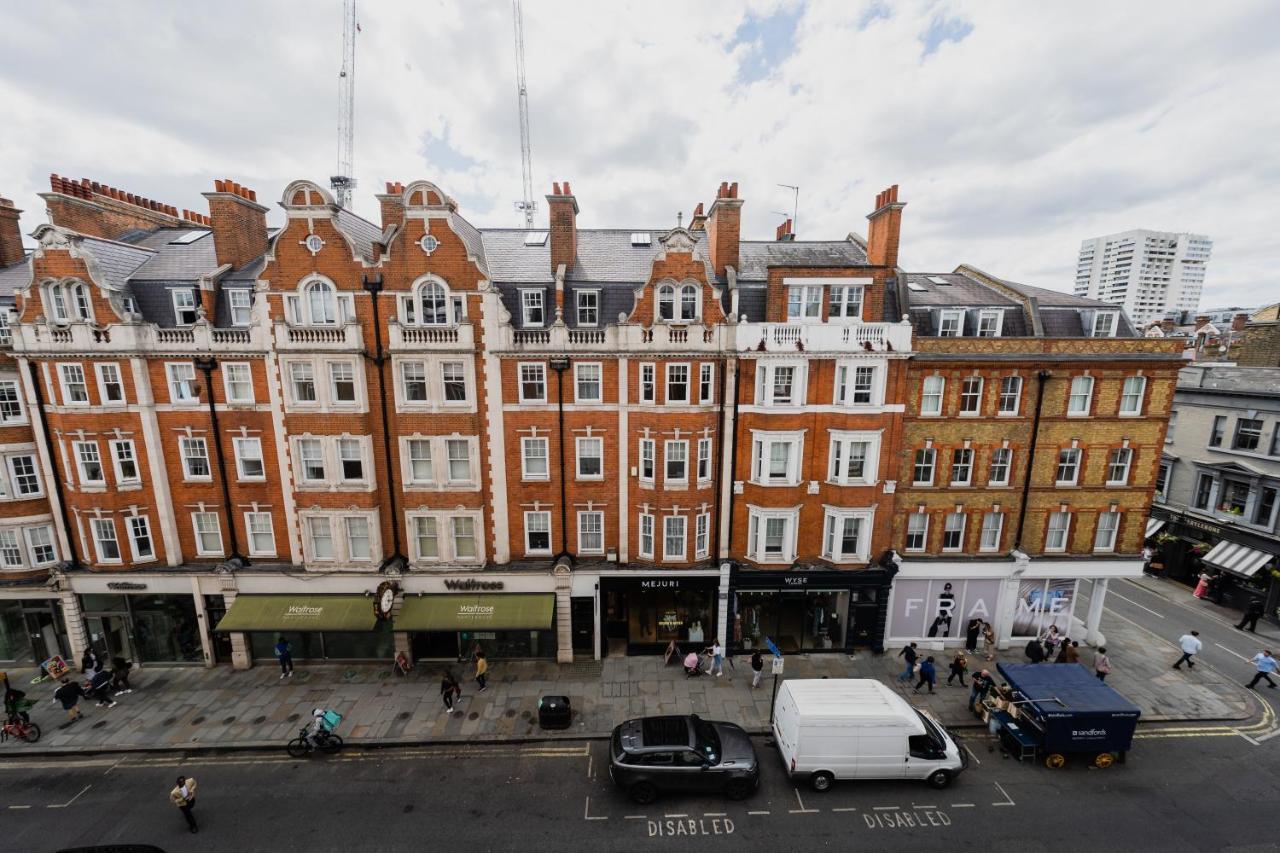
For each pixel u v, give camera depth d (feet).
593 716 71.61
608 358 76.59
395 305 74.90
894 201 76.64
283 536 81.10
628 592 85.56
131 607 81.66
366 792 59.98
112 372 75.25
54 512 79.10
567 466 80.28
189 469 79.00
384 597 75.92
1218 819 56.34
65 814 57.31
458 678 79.87
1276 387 97.45
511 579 80.89
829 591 85.10
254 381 76.23
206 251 87.30
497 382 76.54
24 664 83.71
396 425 77.71
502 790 60.23
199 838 54.29
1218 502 105.81
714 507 82.07
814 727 58.80
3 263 89.25
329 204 72.33
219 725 69.92
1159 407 80.89
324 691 76.84
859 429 78.07
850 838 54.34
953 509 83.20
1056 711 61.77
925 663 75.56
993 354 78.54
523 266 83.56
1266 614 96.27
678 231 74.43
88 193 92.99
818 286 76.38
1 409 75.92
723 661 83.87
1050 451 81.92
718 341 76.28
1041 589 86.43
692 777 58.13
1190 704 73.92
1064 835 54.54
